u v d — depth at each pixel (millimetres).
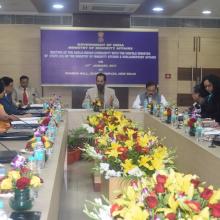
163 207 1217
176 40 7594
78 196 3613
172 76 7656
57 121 3973
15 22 7258
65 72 7086
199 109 5066
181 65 7660
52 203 1637
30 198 1468
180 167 3566
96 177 3771
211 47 7684
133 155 2352
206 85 4996
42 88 7352
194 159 3127
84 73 7121
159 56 7605
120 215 1234
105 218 1276
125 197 1333
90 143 4152
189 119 3674
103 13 7055
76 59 7082
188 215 1154
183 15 7387
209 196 1237
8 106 4578
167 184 1284
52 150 2447
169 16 7441
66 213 3174
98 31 7078
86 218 3062
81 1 5809
